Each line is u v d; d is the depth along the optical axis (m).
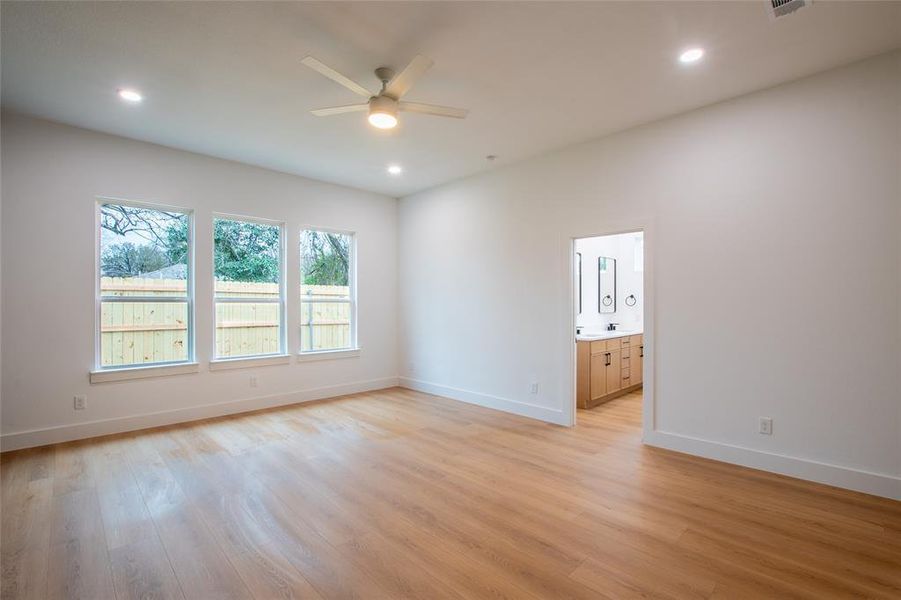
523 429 4.22
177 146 4.30
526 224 4.69
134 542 2.25
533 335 4.63
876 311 2.72
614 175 3.95
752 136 3.18
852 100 2.79
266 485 2.94
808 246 2.95
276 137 4.05
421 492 2.84
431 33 2.49
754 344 3.18
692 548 2.20
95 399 3.94
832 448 2.88
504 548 2.21
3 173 3.52
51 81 3.02
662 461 3.36
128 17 2.33
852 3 2.21
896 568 2.03
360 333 5.92
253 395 4.91
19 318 3.59
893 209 2.66
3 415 3.52
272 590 1.89
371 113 2.75
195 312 4.52
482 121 3.68
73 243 3.83
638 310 7.30
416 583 1.94
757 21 2.36
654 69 2.87
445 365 5.63
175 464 3.30
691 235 3.47
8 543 2.23
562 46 2.61
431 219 5.83
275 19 2.36
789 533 2.32
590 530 2.37
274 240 5.21
